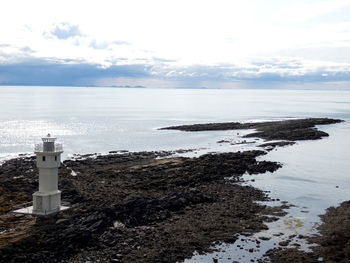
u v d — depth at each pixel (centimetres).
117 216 4309
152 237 3981
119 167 7481
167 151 9450
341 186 6284
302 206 5156
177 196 5125
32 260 3366
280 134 11788
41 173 4575
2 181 6238
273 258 3578
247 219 4588
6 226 4191
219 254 3659
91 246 3709
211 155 8338
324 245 3859
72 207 4819
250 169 7212
